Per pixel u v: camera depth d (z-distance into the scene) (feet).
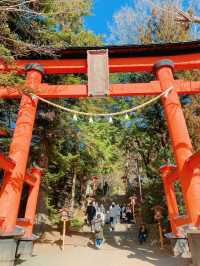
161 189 40.37
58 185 51.93
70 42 38.06
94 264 25.59
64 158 40.65
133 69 31.22
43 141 40.78
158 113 46.73
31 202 31.14
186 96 44.42
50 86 29.50
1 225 21.77
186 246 28.30
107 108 53.83
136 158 67.10
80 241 39.83
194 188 22.86
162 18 48.24
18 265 24.00
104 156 46.44
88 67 29.37
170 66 29.99
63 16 38.45
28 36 31.89
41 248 34.55
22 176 24.76
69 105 42.14
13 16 29.55
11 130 37.17
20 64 30.89
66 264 25.50
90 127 46.32
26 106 27.58
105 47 30.40
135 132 49.96
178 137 25.66
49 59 31.19
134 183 90.89
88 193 87.51
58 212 42.88
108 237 44.65
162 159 42.29
